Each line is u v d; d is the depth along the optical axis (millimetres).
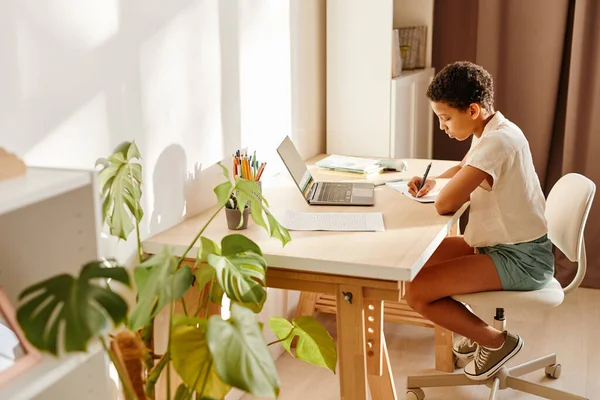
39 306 1247
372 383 2326
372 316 2189
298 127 3178
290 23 3008
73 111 1820
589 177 3594
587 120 3547
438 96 2463
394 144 3348
